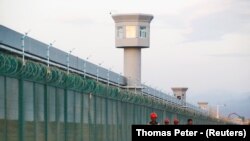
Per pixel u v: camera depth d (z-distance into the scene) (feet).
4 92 106.73
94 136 165.17
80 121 152.76
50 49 134.21
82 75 162.50
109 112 181.57
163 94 296.51
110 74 201.98
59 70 132.57
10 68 104.58
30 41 121.60
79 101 151.74
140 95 215.51
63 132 139.95
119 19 297.33
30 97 119.34
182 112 313.73
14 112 111.86
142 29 298.56
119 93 187.01
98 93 165.48
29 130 119.24
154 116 92.12
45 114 128.26
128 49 301.02
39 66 118.52
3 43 107.86
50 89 130.82
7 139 108.68
